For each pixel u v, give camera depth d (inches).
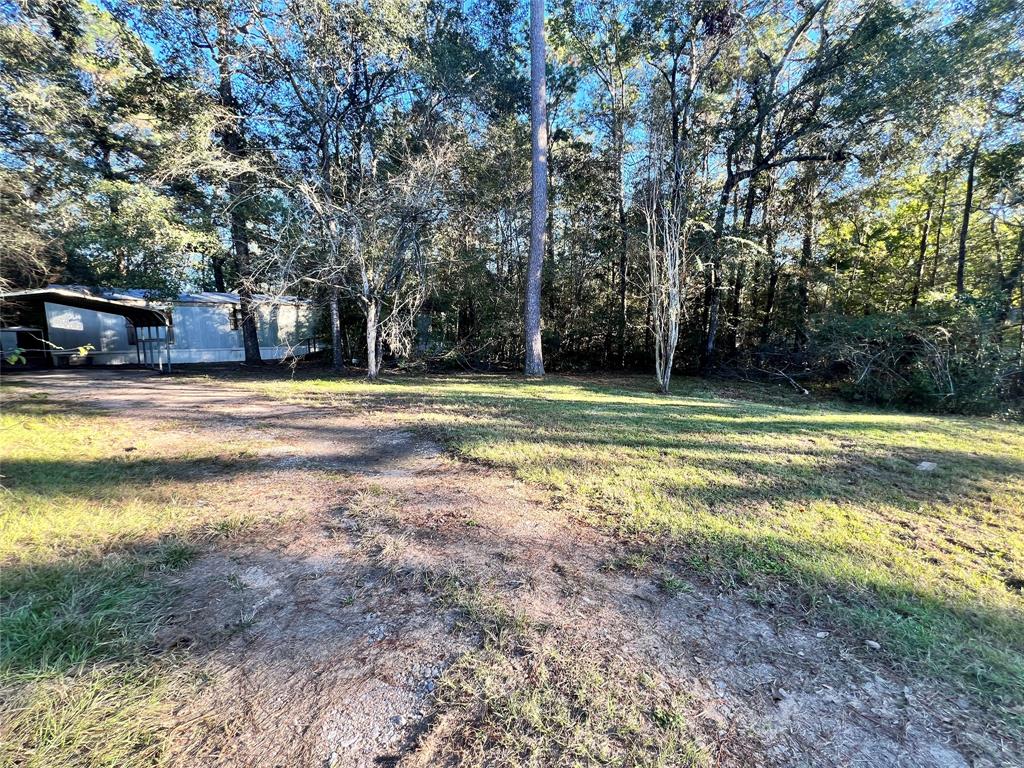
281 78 484.7
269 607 88.0
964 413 346.0
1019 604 89.9
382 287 454.6
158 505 135.2
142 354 681.0
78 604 85.6
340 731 61.0
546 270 612.1
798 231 586.2
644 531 121.7
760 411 311.1
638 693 67.9
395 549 111.6
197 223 465.7
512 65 594.2
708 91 547.2
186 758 56.5
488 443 207.9
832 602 91.0
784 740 60.1
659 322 419.5
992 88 403.9
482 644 78.6
